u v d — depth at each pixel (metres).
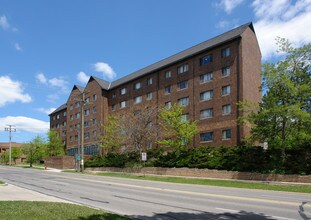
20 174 40.41
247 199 16.45
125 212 12.68
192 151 36.88
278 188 22.50
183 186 24.95
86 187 23.72
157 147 46.56
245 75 41.41
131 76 61.28
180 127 38.91
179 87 49.06
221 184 26.41
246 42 42.66
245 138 34.44
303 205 14.27
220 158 32.62
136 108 50.09
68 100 78.81
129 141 43.59
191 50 50.00
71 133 76.50
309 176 24.75
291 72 26.97
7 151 106.25
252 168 29.19
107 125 54.81
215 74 43.94
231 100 41.53
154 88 53.34
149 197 17.62
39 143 73.69
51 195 18.36
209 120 43.78
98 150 63.97
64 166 59.69
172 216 11.80
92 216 10.32
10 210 10.74
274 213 12.29
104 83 67.44
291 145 27.38
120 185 25.56
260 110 28.34
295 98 26.28
